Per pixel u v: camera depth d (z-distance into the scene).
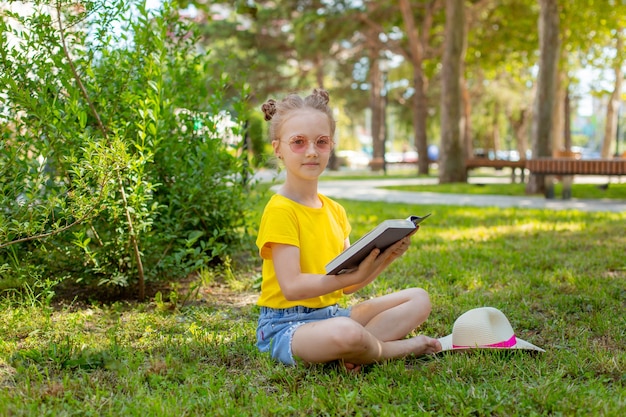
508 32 23.84
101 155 3.62
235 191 5.20
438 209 10.17
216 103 4.99
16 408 2.38
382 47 26.61
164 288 4.61
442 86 18.89
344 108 41.41
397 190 15.74
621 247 6.17
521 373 2.80
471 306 4.07
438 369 2.84
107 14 4.15
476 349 3.03
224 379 2.75
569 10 20.34
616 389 2.58
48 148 4.00
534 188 13.92
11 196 4.00
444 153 18.89
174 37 4.98
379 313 3.18
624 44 27.06
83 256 4.16
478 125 49.06
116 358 3.00
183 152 4.74
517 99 39.31
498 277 4.95
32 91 4.16
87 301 4.27
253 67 5.37
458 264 5.41
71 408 2.41
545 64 13.96
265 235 2.87
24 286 4.07
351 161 42.03
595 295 4.23
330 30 24.52
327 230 3.01
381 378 2.67
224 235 5.12
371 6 24.59
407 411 2.35
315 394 2.54
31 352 3.02
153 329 3.58
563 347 3.22
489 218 8.84
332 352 2.75
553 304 4.09
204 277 4.84
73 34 4.37
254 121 17.83
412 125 42.22
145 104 4.16
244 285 4.73
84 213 3.71
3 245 3.62
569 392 2.51
